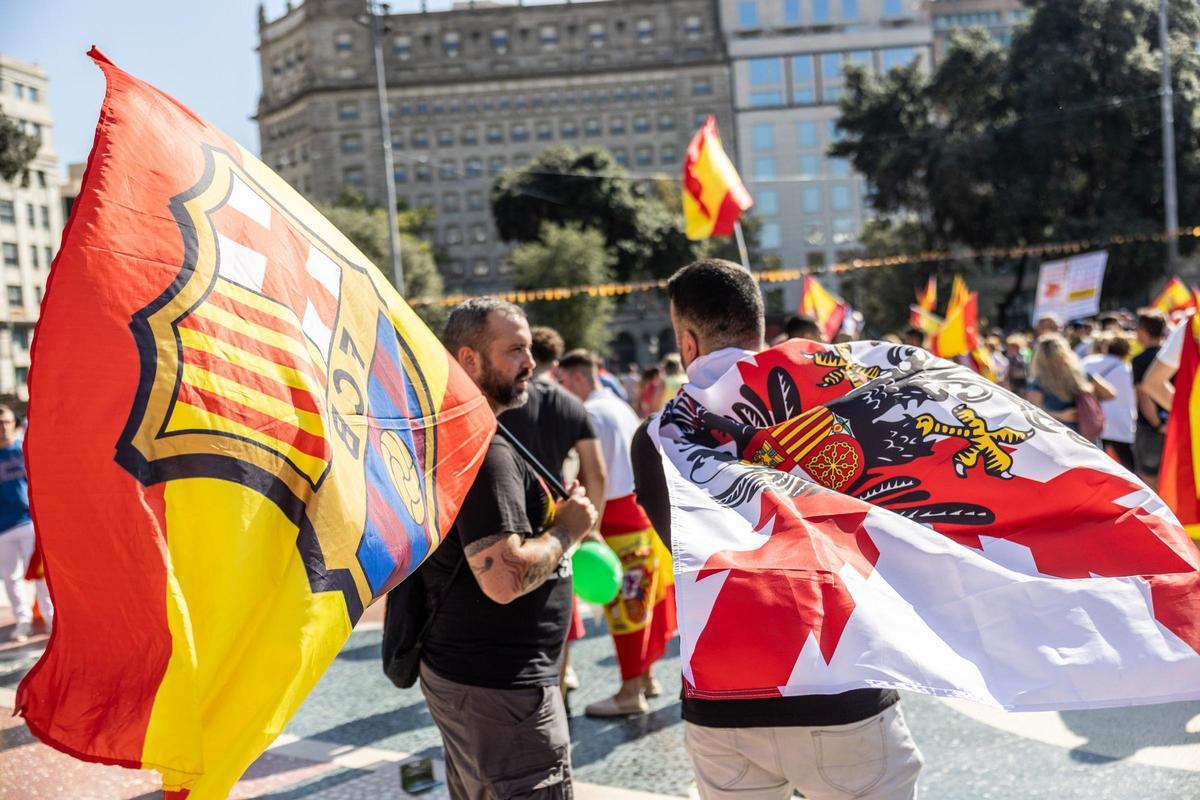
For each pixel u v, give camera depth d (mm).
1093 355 9711
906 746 2160
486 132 87688
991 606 2021
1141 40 38500
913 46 83625
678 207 78375
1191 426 5359
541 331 5457
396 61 87875
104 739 1476
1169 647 1976
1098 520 2154
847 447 2328
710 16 86750
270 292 1842
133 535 1487
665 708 5281
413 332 2402
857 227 83375
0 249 58688
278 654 1690
